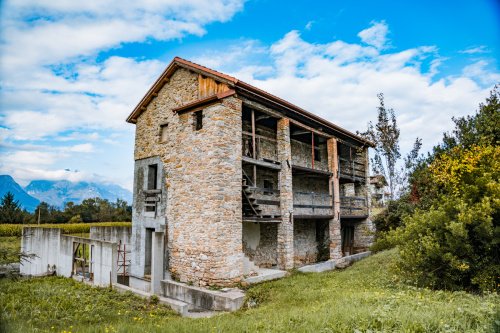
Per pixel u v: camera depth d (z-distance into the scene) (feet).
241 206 40.98
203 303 35.58
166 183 46.03
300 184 59.62
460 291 26.84
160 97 49.42
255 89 41.60
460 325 16.51
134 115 52.44
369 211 67.31
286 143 47.60
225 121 40.11
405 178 78.84
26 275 49.11
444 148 56.34
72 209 156.66
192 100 44.21
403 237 32.78
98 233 63.46
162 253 41.63
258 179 50.52
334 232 55.31
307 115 50.52
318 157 65.77
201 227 39.73
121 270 56.65
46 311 26.73
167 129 47.88
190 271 40.32
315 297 30.45
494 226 28.35
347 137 62.64
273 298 33.55
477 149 35.96
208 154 40.19
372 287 32.45
